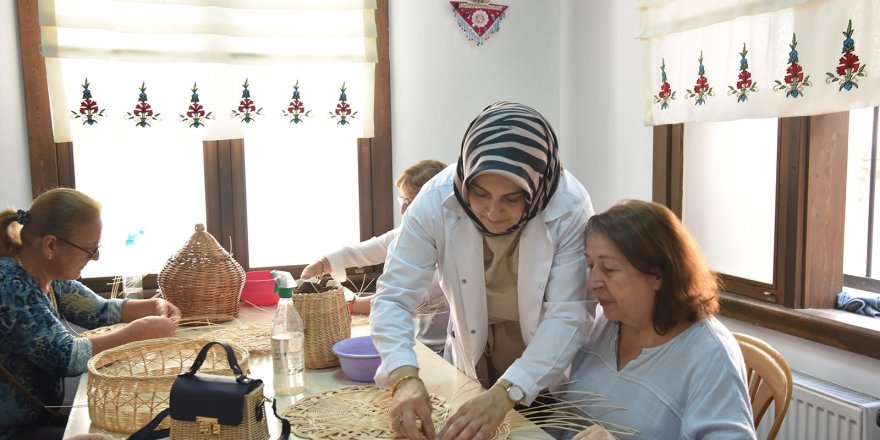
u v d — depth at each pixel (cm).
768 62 202
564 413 147
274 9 284
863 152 222
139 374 162
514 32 324
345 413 142
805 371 214
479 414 128
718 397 131
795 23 193
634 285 139
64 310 222
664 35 244
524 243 151
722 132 255
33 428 186
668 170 261
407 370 138
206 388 122
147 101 276
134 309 224
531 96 331
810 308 216
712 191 260
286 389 155
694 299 139
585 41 310
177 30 275
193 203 300
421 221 156
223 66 282
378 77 306
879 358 185
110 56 270
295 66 290
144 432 128
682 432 133
